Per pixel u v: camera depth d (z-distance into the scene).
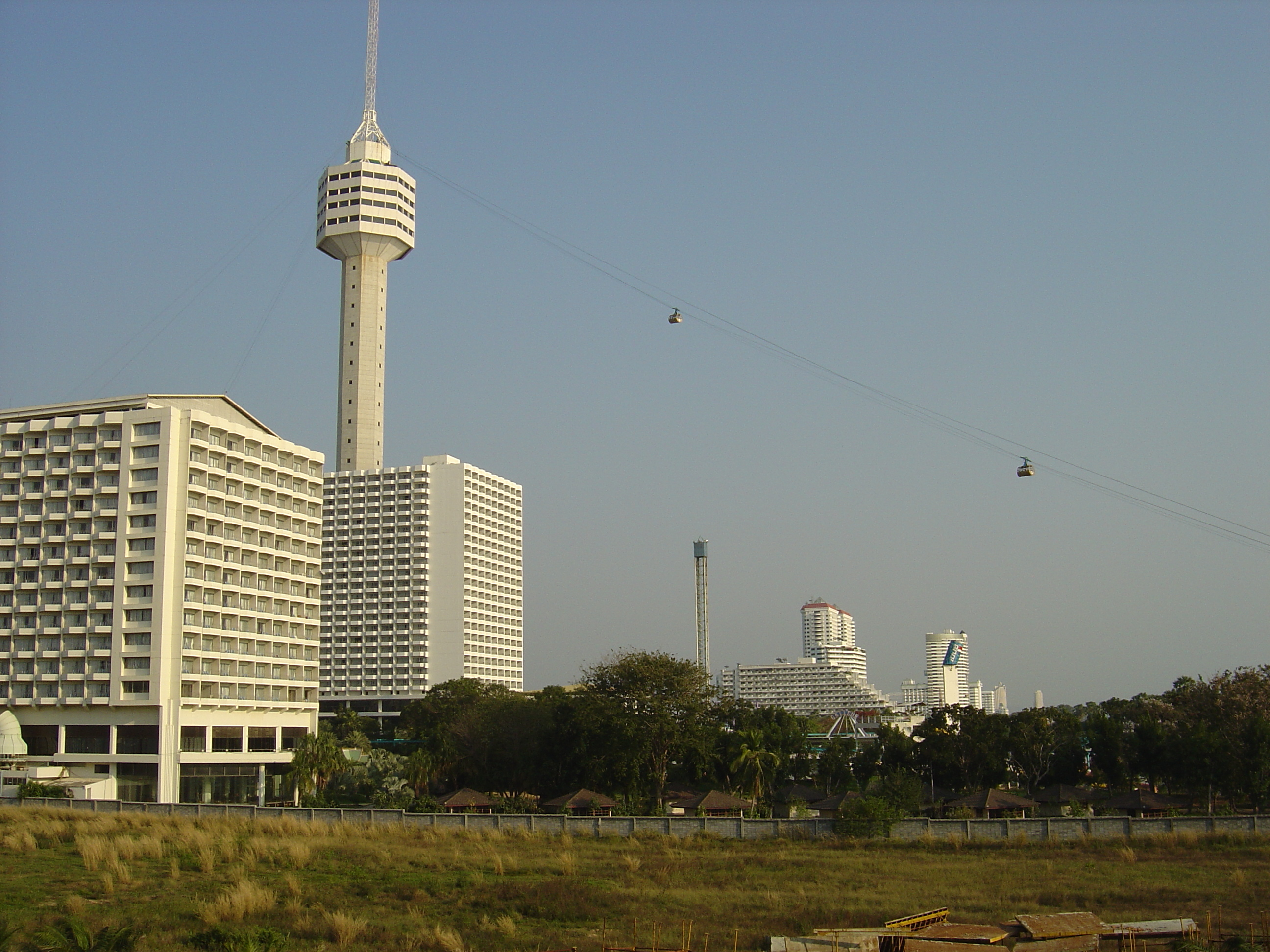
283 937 38.34
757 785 124.06
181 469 139.62
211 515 142.25
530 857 66.81
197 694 136.25
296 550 158.25
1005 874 60.00
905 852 71.50
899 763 145.88
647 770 120.75
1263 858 64.94
